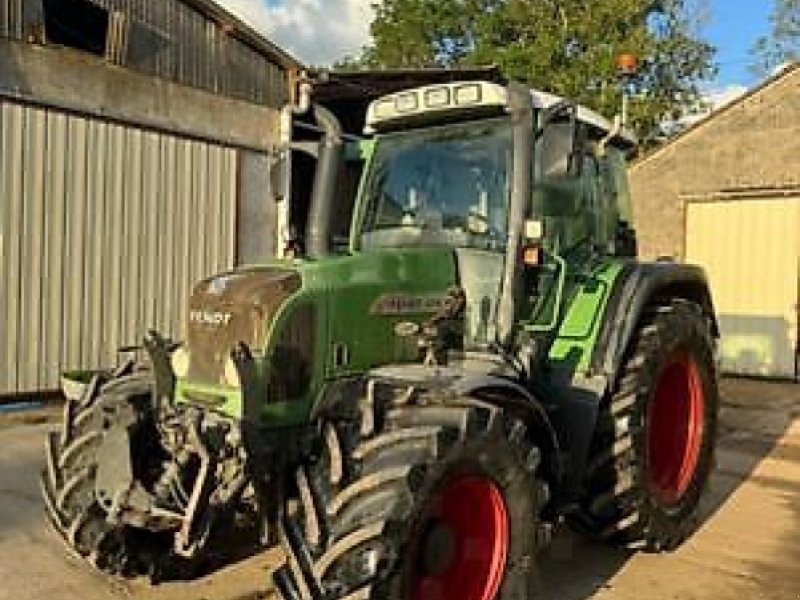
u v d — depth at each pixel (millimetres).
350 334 3611
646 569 4379
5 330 8422
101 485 3541
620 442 4203
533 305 4180
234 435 3291
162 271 9898
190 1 10109
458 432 3127
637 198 13719
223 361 3422
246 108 10852
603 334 4246
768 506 5559
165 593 3922
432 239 4273
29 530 4750
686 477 4785
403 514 2920
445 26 29625
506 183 4129
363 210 4520
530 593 3430
